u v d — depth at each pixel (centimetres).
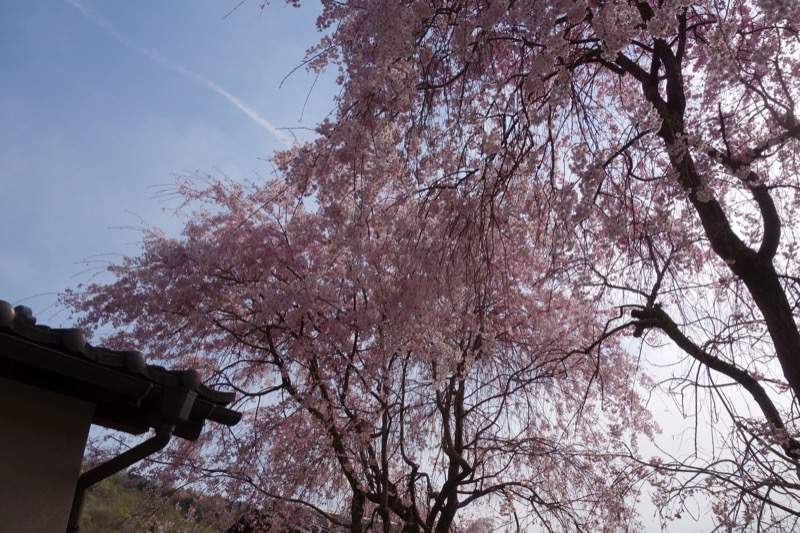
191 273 883
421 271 653
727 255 484
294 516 888
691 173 485
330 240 760
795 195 641
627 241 564
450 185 587
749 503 464
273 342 907
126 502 883
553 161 538
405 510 880
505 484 913
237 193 984
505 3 503
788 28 537
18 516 343
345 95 579
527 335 905
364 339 832
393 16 531
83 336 341
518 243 648
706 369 540
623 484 652
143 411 418
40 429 364
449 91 602
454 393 909
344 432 821
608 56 461
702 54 637
